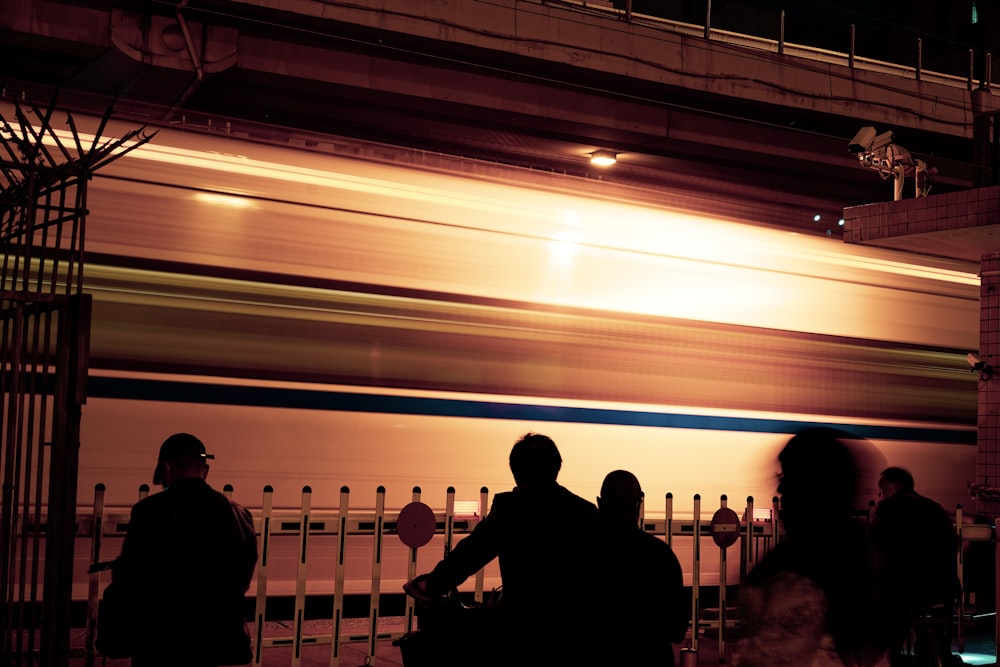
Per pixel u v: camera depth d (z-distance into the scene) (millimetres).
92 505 6680
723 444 9250
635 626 4301
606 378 8703
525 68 10406
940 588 5988
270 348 7383
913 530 5926
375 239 7871
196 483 4602
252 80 9602
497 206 8422
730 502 9242
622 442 8719
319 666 6949
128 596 4418
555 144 11625
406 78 9992
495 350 8242
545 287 8531
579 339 8625
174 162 7219
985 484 8484
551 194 8680
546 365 8445
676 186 12891
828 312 10055
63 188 4477
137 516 4500
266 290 7422
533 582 4336
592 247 8797
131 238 7004
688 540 8969
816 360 9891
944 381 10805
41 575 6520
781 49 12094
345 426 7590
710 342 9281
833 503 3260
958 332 11039
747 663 3234
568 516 4418
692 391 9125
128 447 6828
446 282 8109
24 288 4305
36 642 6215
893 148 7973
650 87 11062
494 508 4512
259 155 7547
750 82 11547
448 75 10195
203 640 4484
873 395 10242
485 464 8109
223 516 4605
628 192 9109
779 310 9734
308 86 9781
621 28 10719
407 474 7789
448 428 7980
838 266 10203
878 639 3289
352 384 7645
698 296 9273
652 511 8812
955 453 10789
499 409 8203
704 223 9438
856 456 3314
